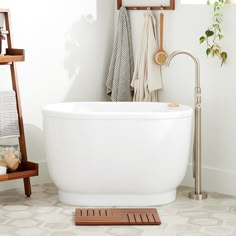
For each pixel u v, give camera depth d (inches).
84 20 235.8
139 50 233.0
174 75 228.1
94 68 240.8
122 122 195.2
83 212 193.8
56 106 214.7
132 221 185.3
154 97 232.5
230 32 212.8
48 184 228.8
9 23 209.2
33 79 224.5
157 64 230.2
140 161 197.8
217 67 217.0
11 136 209.9
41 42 225.5
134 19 237.6
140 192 201.3
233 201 208.8
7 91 208.2
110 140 195.9
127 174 198.5
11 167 205.9
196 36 221.3
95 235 176.7
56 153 200.1
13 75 211.2
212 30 217.2
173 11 226.5
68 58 233.0
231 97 214.8
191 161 226.8
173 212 196.2
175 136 199.6
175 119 198.7
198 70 208.5
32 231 179.6
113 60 240.5
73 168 198.5
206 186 222.4
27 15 221.3
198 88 209.0
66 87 233.6
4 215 192.9
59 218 190.4
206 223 186.4
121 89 237.5
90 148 196.4
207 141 221.5
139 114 194.9
